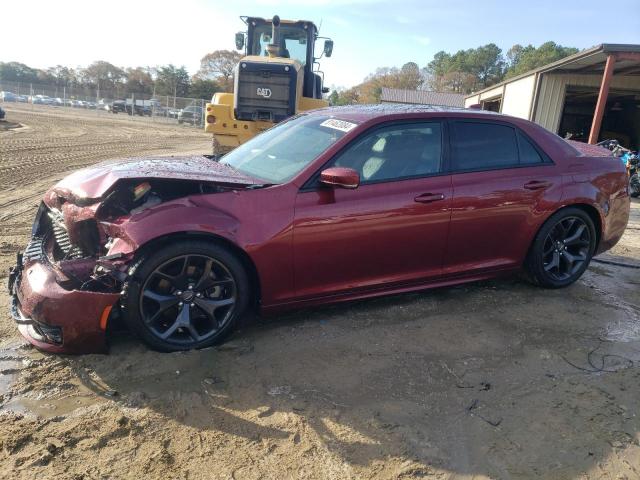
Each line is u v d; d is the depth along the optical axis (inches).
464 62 4370.1
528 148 174.6
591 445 103.9
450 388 122.0
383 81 3900.1
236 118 376.5
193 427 104.5
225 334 135.4
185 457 96.2
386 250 149.9
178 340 130.9
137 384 117.3
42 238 147.4
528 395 120.3
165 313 130.0
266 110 372.5
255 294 140.8
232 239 128.4
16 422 103.2
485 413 112.9
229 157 177.5
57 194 140.3
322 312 160.4
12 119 1113.4
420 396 118.2
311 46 452.1
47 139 736.3
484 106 1151.0
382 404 114.5
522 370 131.2
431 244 156.3
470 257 165.6
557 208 173.9
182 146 762.2
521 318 161.9
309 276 142.0
